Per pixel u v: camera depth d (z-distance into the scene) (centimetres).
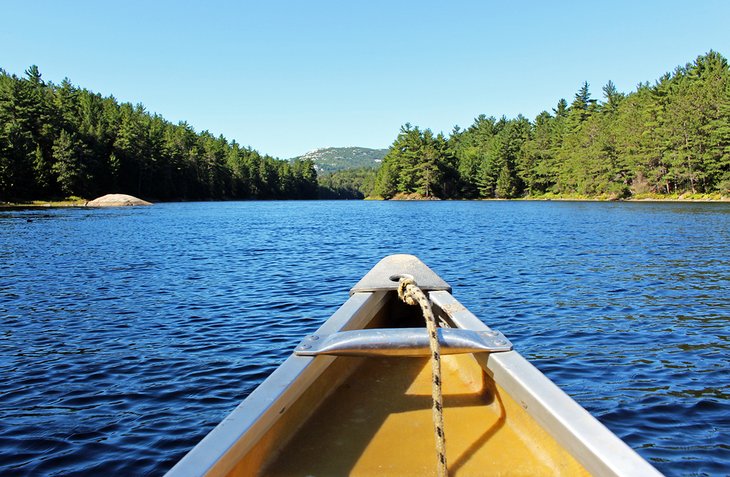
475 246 2114
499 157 10919
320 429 263
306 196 16138
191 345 750
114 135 8956
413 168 11381
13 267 1553
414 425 267
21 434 479
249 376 622
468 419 273
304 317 913
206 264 1622
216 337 790
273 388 235
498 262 1605
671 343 743
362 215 5206
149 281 1304
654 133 7269
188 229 3189
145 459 432
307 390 280
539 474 221
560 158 9656
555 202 8344
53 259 1739
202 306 1010
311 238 2598
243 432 196
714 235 2447
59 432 482
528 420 247
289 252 1966
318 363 275
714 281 1240
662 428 481
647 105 7619
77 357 701
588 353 700
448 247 2097
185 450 447
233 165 12800
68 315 942
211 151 11625
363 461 233
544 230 2916
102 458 435
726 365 648
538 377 240
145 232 2920
